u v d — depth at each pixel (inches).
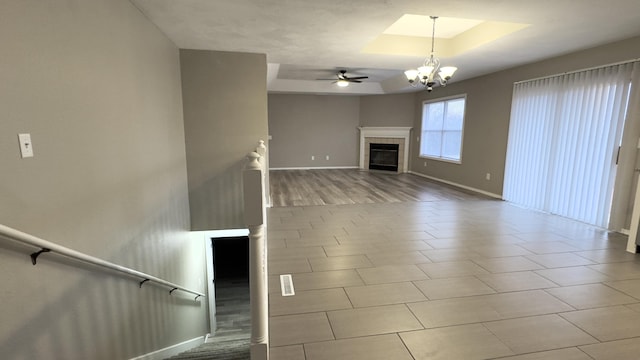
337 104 385.1
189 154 177.9
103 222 84.6
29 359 57.1
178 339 151.6
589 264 117.7
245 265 272.7
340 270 112.0
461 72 233.8
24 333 55.9
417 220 173.5
